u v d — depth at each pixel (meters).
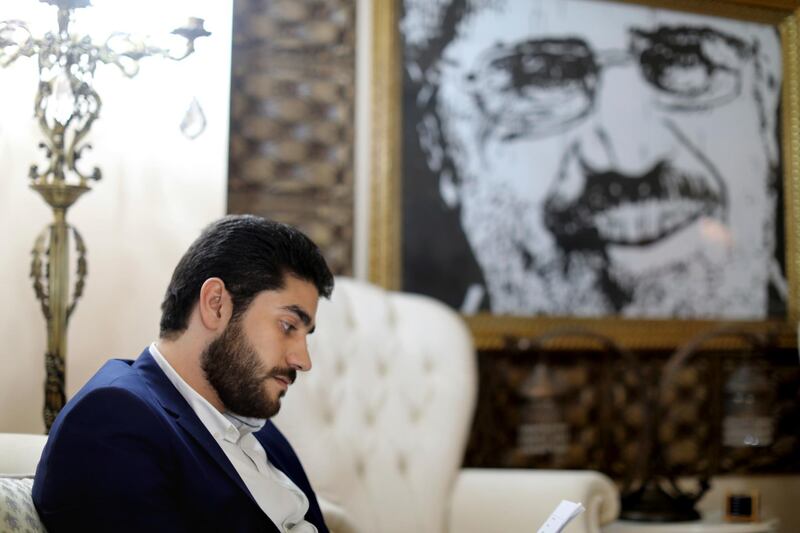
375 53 4.35
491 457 4.42
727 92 4.90
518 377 4.50
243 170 4.15
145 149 3.46
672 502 4.30
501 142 4.51
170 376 2.02
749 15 4.95
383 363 3.56
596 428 4.60
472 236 4.44
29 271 3.32
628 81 4.73
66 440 1.83
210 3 3.51
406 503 3.40
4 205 3.31
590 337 4.56
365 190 4.35
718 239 4.84
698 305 4.78
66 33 2.92
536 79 4.58
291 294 2.04
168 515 1.83
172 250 3.46
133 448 1.85
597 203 4.64
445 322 3.65
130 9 3.22
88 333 3.39
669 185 4.76
